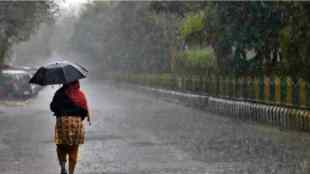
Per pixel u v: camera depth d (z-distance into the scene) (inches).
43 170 930.1
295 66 1756.9
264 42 2100.1
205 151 1133.7
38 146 1248.2
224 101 2145.7
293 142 1268.5
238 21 2178.9
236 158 1034.1
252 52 3004.4
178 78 3110.2
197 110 2450.8
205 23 2450.8
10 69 3508.9
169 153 1109.7
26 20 2672.2
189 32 2549.2
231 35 2224.4
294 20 1758.1
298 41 1742.1
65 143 809.5
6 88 3107.8
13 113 2278.5
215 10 2340.1
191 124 1765.5
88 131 1550.2
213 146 1213.1
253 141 1296.8
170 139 1352.1
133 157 1060.5
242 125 1729.8
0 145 1270.9
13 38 2938.0
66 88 818.2
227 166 943.7
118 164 979.9
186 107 2659.9
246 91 1935.3
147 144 1257.4
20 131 1583.4
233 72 2260.1
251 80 1908.2
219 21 2278.5
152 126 1697.8
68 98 810.8
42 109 2518.5
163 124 1764.3
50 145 1264.8
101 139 1359.5
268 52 2128.4
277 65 2018.9
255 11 2071.9
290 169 905.5
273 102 1701.5
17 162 1018.7
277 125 1641.2
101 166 961.5
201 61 2861.7
